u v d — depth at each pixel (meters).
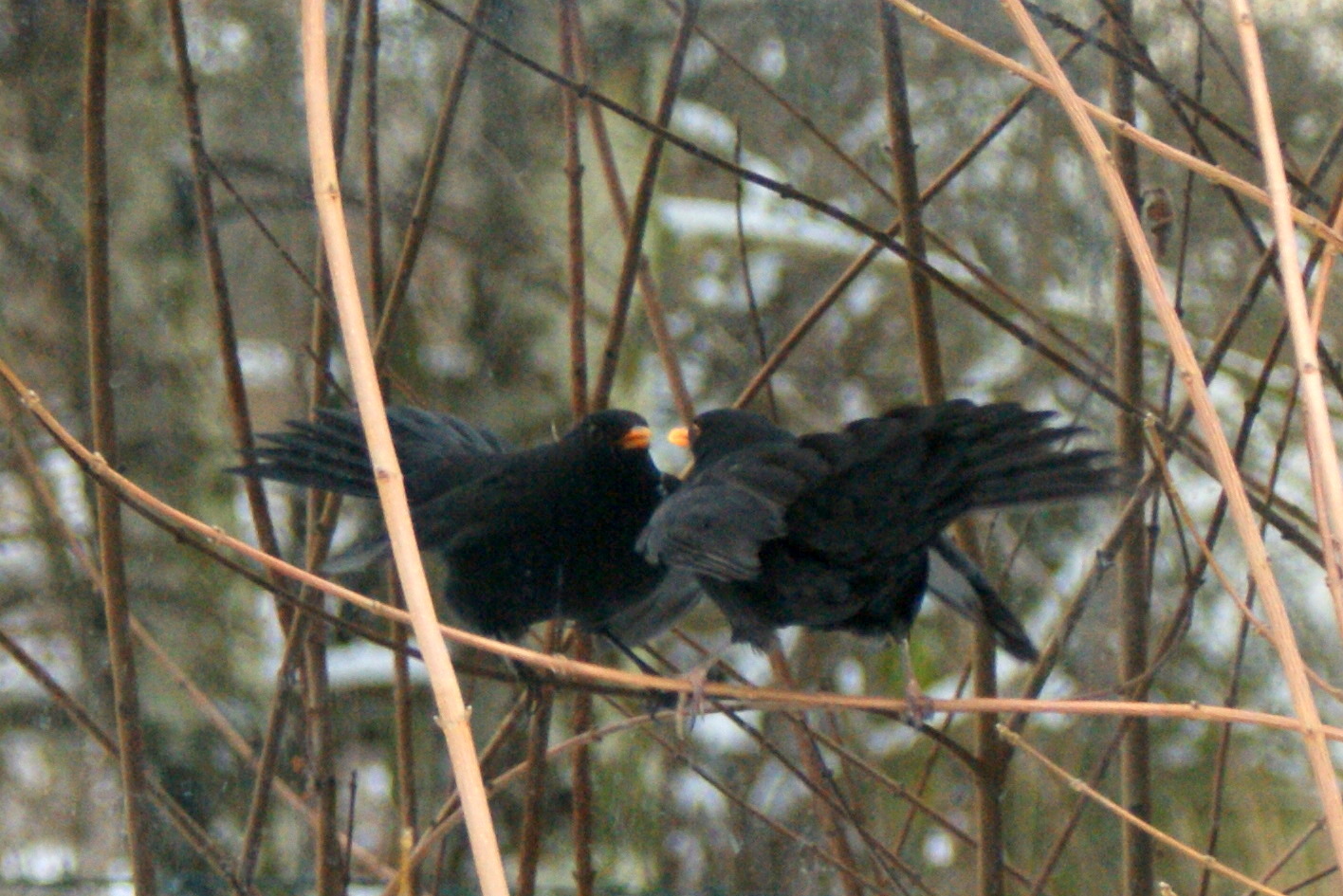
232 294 13.82
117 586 6.97
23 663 7.04
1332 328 12.09
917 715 6.41
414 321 14.34
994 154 12.15
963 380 15.06
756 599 6.41
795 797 12.44
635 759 13.05
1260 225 11.87
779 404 15.35
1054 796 11.19
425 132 13.38
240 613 13.66
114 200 13.39
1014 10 5.05
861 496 5.71
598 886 12.62
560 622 8.02
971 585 6.70
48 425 5.41
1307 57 11.05
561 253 14.55
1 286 13.09
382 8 11.68
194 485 13.83
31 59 12.71
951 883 11.80
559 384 14.58
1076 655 9.18
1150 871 7.05
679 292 15.75
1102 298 8.62
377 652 13.38
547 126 13.70
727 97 13.70
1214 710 5.27
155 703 12.85
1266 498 6.85
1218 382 14.52
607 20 12.85
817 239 15.77
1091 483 5.70
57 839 12.43
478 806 4.01
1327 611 12.98
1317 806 12.31
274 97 12.83
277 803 12.40
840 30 11.39
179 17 7.32
